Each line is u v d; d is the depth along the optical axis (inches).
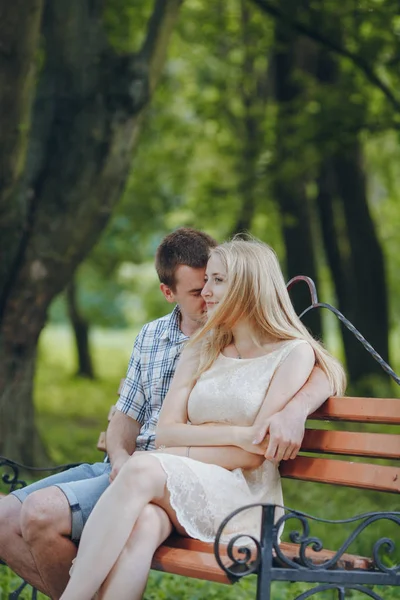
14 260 434.0
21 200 424.8
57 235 437.4
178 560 179.6
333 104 607.8
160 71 455.2
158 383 220.5
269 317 199.0
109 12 573.0
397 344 1274.6
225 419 197.9
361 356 763.4
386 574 176.9
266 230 917.2
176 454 194.5
